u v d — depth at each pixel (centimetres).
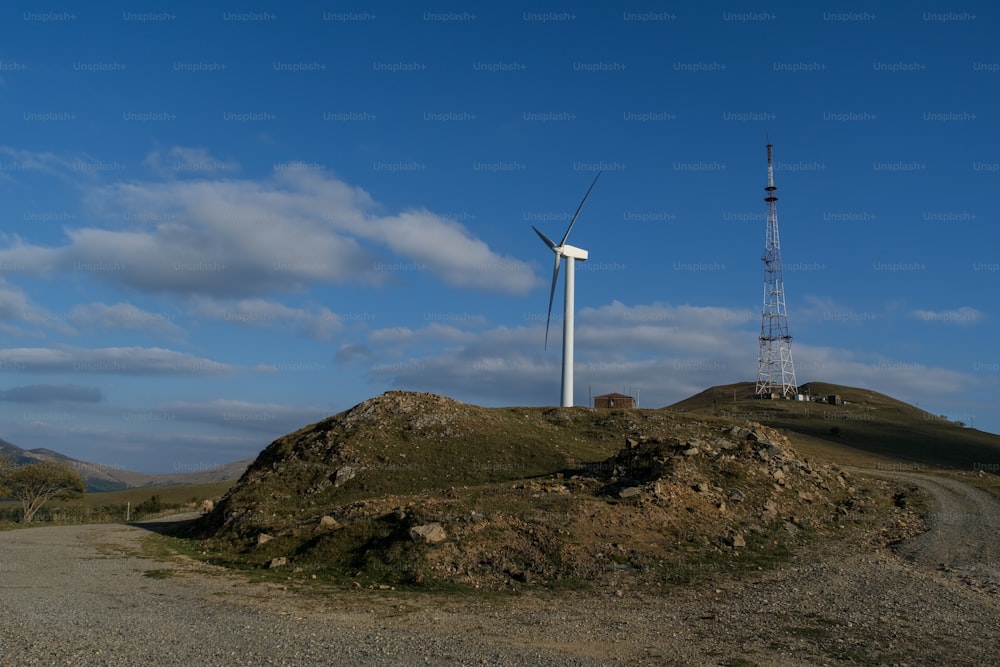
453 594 2641
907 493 5106
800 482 4534
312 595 2642
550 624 2152
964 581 2814
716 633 2038
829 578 2845
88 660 1625
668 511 3591
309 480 5516
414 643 1886
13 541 4581
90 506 9288
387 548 3164
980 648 1886
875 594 2569
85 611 2255
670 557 3112
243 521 4569
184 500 10619
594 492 4034
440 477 5516
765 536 3550
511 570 2886
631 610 2362
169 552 4047
